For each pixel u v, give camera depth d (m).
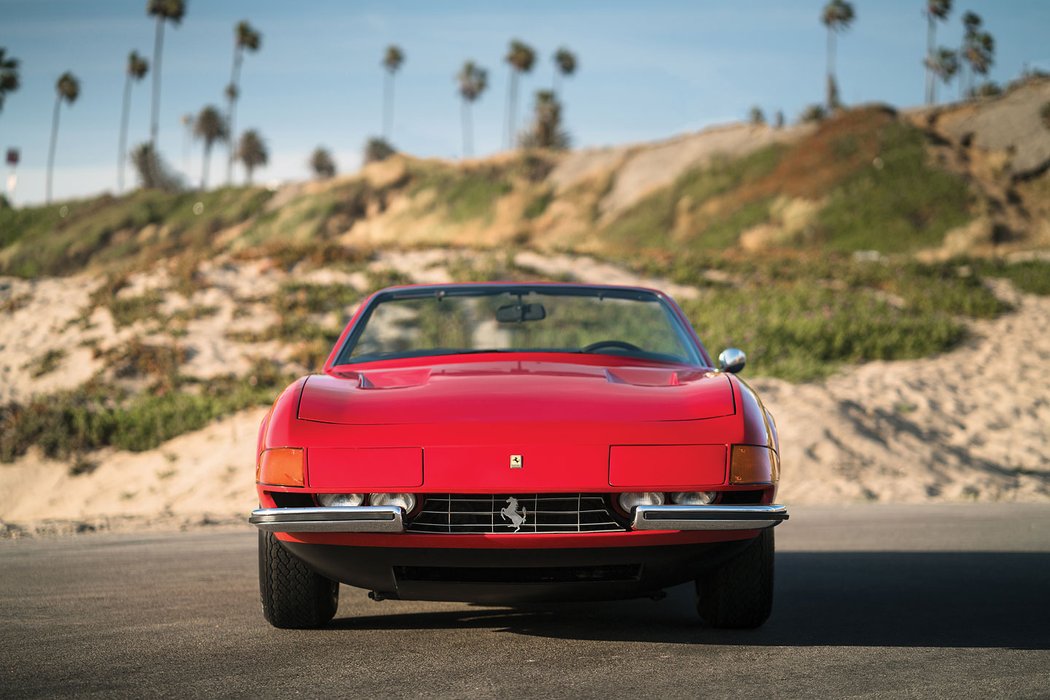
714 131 73.31
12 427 16.41
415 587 4.86
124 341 20.25
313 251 26.31
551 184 74.69
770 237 55.06
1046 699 4.00
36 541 9.26
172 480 14.48
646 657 4.74
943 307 26.78
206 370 19.28
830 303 25.59
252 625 5.52
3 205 92.44
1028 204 54.47
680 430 4.80
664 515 4.57
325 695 4.07
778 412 16.38
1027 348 23.30
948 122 62.25
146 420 16.59
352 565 4.82
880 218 53.56
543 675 4.39
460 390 5.19
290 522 4.63
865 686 4.20
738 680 4.30
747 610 5.29
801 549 8.77
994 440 16.67
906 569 7.68
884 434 16.08
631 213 65.62
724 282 28.30
